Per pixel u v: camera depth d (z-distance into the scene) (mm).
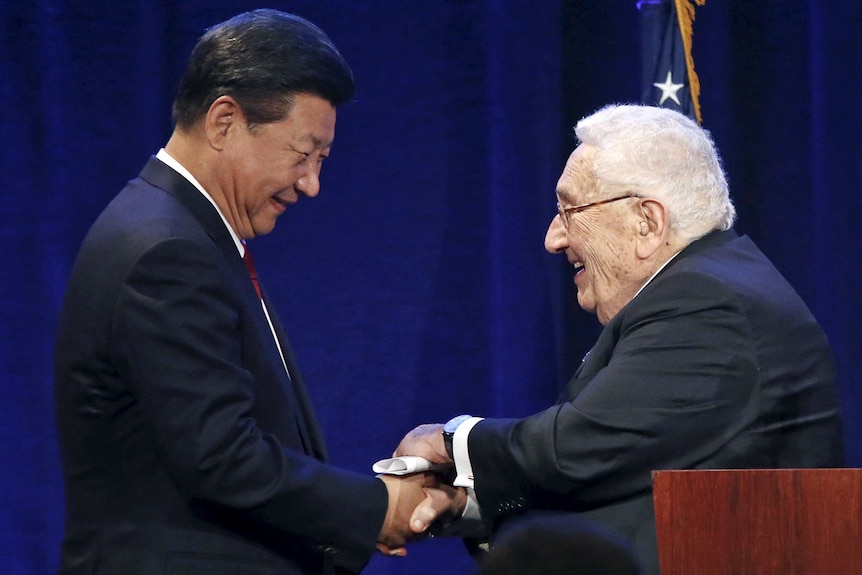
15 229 9711
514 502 6004
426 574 10039
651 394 5699
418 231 9867
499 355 9531
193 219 5438
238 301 5430
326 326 9898
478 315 9836
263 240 9906
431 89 9852
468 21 9820
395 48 9859
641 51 9320
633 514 5738
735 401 5723
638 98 9734
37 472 9695
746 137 9812
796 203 9750
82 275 5367
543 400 9516
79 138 9633
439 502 6172
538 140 9508
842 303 9477
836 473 4242
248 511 5242
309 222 9914
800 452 5895
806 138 9727
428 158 9852
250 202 5703
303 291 9906
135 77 9625
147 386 5090
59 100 9594
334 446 9875
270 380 5582
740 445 5703
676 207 6125
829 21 9477
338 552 5539
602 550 2836
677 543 4297
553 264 9508
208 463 5090
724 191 6332
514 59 9531
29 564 9680
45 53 9625
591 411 5723
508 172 9523
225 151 5566
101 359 5234
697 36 9539
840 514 4230
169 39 9797
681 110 9070
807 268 9727
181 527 5309
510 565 2842
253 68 5496
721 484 4289
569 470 5691
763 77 9789
